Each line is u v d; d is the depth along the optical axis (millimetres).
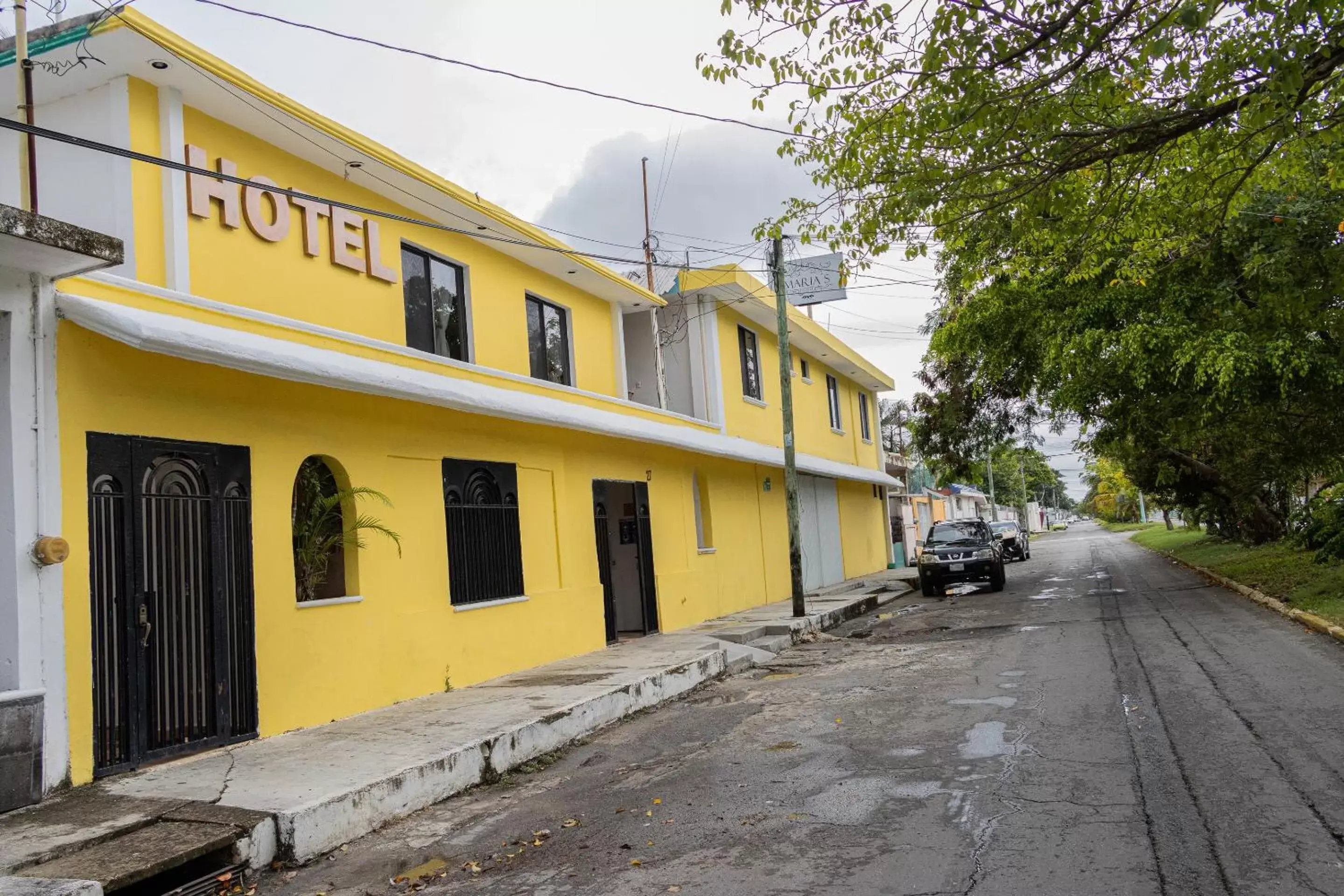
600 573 14289
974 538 23031
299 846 5641
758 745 7809
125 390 7172
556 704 8922
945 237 8555
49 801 6133
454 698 9750
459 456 11086
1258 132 7336
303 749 7535
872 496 32031
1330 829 4711
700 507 18469
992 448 25000
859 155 8117
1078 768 6156
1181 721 7293
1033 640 12617
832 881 4531
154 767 7043
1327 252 11320
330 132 9570
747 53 7520
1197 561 25094
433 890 5047
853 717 8539
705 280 18969
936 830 5145
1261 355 12312
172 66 8266
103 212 8344
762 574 20688
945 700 8914
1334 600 12484
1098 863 4469
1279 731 6746
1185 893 4070
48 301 6648
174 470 7605
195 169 6746
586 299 15648
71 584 6609
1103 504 107562
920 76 7090
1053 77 6934
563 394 13609
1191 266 13328
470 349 12477
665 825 5770
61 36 7844
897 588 24031
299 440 8820
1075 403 15438
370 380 8867
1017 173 8023
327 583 9539
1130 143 7652
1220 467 22422
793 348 24797
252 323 8602
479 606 11047
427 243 11867
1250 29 6746
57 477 6602
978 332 17078
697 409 19250
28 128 5707
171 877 5160
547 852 5488
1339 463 16406
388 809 6398
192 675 7527
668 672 10758
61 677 6449
